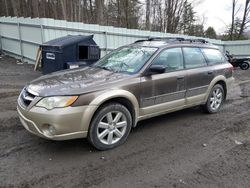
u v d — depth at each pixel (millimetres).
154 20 27188
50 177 3143
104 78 4012
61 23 11062
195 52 5363
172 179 3195
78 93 3475
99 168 3385
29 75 9641
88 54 8453
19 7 26625
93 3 25328
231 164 3609
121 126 4031
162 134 4602
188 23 30078
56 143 4043
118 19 25594
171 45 4883
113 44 13000
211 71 5535
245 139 4504
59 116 3344
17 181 3035
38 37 11211
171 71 4711
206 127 5023
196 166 3525
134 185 3051
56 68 8094
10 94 6934
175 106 4859
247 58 15781
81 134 3584
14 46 13430
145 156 3758
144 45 5000
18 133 4367
